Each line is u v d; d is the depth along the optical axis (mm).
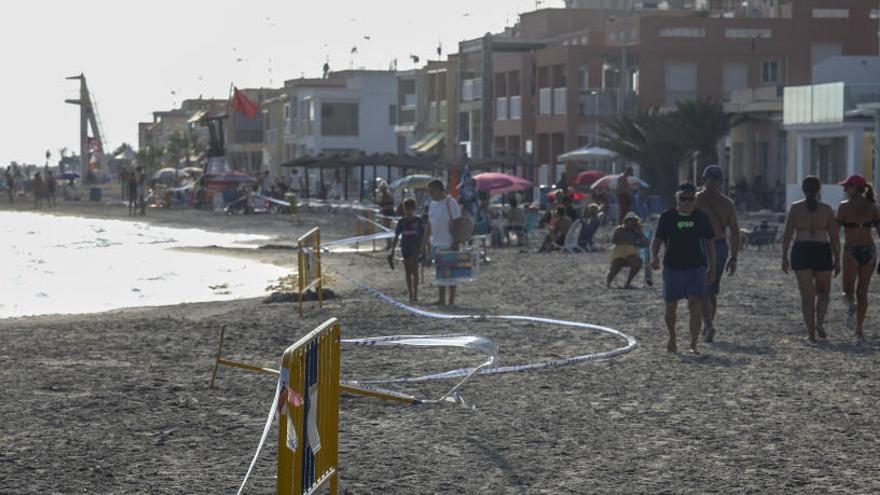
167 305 27328
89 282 34688
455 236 24938
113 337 20188
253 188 86500
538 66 81375
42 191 96875
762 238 39125
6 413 13523
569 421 12953
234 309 25531
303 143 118000
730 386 14922
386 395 13695
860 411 13359
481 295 26844
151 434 12438
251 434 12430
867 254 19016
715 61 76562
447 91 96125
